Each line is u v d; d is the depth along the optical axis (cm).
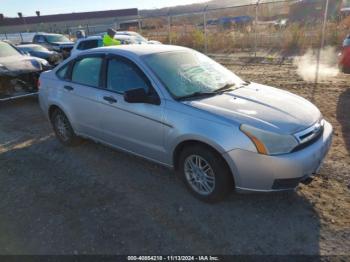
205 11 1681
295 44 1612
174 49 434
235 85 408
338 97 695
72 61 485
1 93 800
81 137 504
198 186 350
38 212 349
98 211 345
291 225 306
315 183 370
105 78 423
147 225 318
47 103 523
